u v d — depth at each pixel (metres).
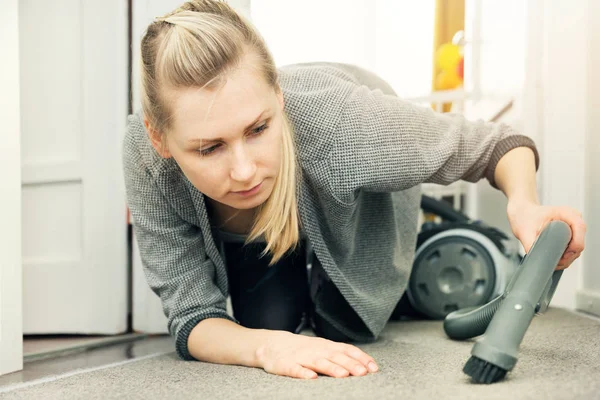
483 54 2.00
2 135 0.95
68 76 1.48
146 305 1.47
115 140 1.47
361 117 0.82
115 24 1.46
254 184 0.70
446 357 0.81
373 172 0.81
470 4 2.08
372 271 1.01
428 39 2.22
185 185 0.85
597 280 1.26
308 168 0.83
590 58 1.30
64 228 1.48
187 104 0.65
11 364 0.95
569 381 0.62
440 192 1.98
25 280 1.47
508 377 0.65
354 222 0.92
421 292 1.33
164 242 0.90
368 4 2.19
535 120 1.47
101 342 1.32
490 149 0.90
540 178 1.46
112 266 1.46
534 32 1.48
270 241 0.84
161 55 0.69
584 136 1.33
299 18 2.11
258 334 0.81
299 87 0.85
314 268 1.07
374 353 0.89
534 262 0.67
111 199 1.46
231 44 0.66
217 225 0.99
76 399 0.66
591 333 0.98
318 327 1.10
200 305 0.89
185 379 0.73
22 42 1.50
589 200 1.30
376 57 2.21
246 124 0.66
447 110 2.09
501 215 1.75
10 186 0.96
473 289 1.30
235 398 0.61
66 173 1.47
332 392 0.61
